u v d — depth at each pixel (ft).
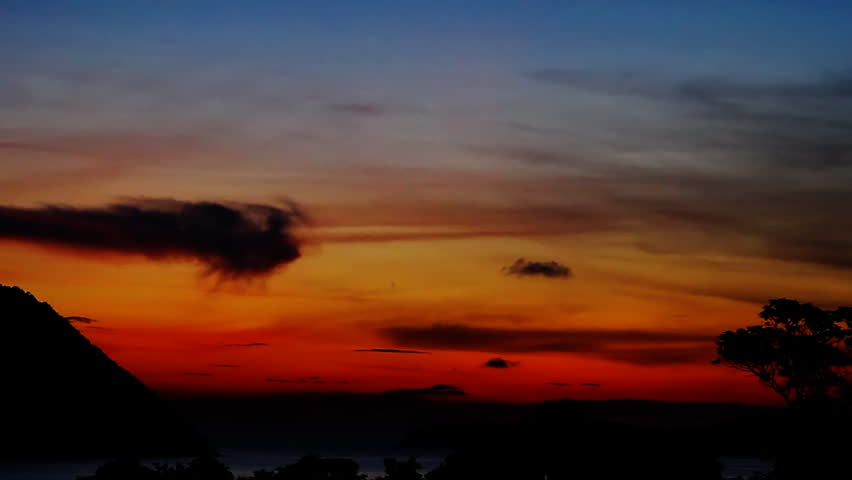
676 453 170.71
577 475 166.61
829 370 217.97
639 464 165.89
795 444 185.06
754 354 224.53
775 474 184.34
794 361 219.00
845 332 224.12
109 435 648.38
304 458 225.35
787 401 217.56
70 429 628.69
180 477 215.92
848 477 177.58
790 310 224.53
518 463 171.63
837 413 192.54
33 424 607.78
